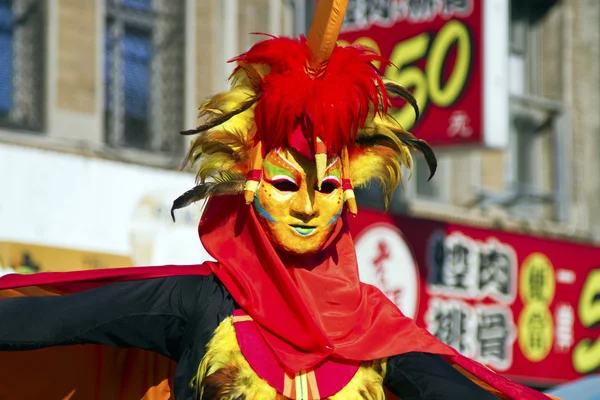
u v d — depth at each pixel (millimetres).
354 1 15625
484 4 14930
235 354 5348
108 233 13242
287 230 5430
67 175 12953
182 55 15992
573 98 21984
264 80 5496
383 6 15453
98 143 14789
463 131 14938
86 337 5277
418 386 5469
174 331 5488
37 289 5750
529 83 22000
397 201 18391
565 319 18125
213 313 5465
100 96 14906
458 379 5488
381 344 5504
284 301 5426
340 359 5434
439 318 16359
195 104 15992
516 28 21938
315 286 5543
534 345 17625
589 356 18406
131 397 5945
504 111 14953
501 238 17344
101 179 13227
